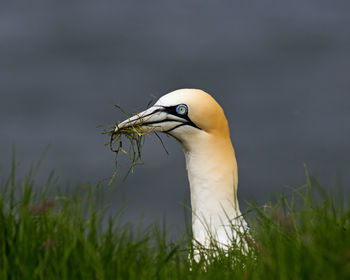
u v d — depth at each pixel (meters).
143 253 6.41
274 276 5.71
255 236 7.18
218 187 8.27
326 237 6.18
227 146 8.39
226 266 6.73
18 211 6.40
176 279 6.20
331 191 7.02
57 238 6.25
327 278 5.34
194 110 8.27
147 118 8.37
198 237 8.17
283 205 6.96
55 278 5.88
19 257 6.10
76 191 6.75
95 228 6.37
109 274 5.93
